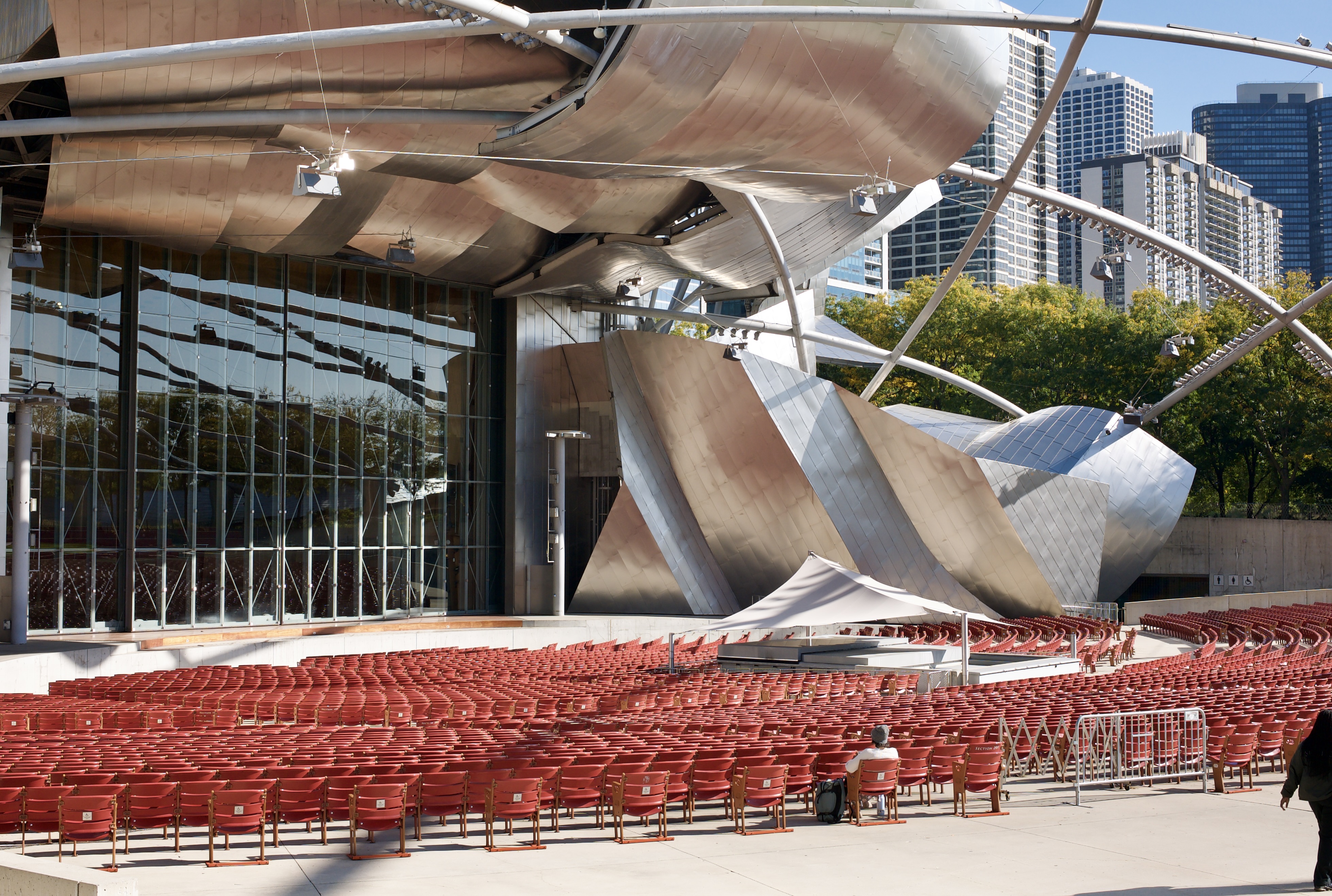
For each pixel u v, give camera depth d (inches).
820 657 1171.3
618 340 1690.5
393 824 408.8
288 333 1566.2
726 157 1146.0
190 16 930.7
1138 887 341.1
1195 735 538.3
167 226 1315.2
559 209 1376.7
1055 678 902.4
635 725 642.2
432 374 1722.4
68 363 1365.7
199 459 1472.7
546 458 1798.7
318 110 1043.3
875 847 403.5
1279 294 2261.3
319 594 1583.4
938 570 1673.2
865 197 1085.1
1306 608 1734.7
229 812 392.8
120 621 1397.6
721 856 393.7
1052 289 2930.6
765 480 1653.5
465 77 1069.8
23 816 408.8
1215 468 2466.8
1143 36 1076.5
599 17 801.6
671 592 1705.2
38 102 1129.4
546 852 406.6
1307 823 437.4
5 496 1268.5
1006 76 1168.2
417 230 1493.6
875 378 1998.0
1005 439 1802.4
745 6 957.2
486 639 1510.8
